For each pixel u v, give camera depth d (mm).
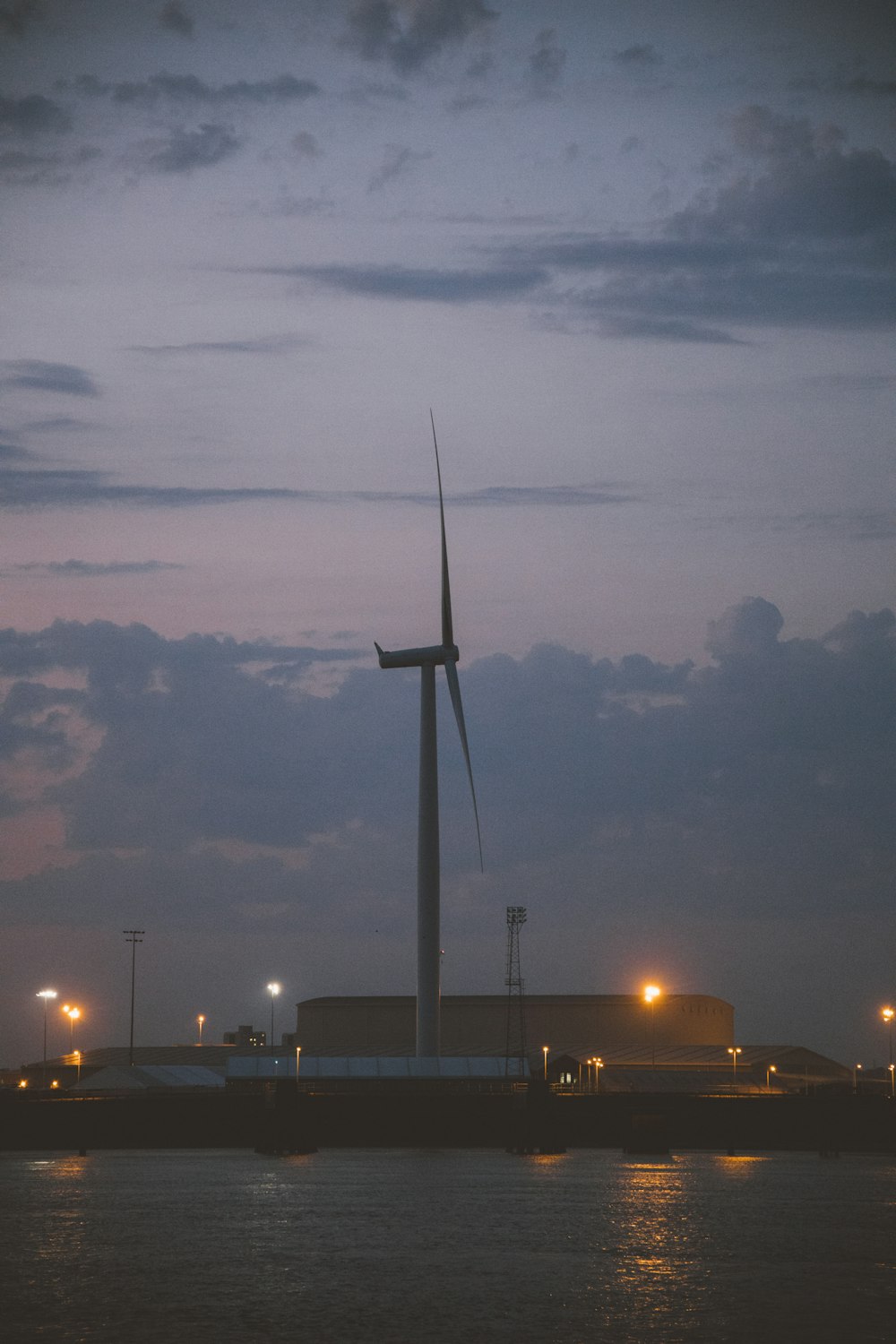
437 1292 77688
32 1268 85812
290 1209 114250
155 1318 70812
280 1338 66562
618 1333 67562
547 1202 118875
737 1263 87500
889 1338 66812
